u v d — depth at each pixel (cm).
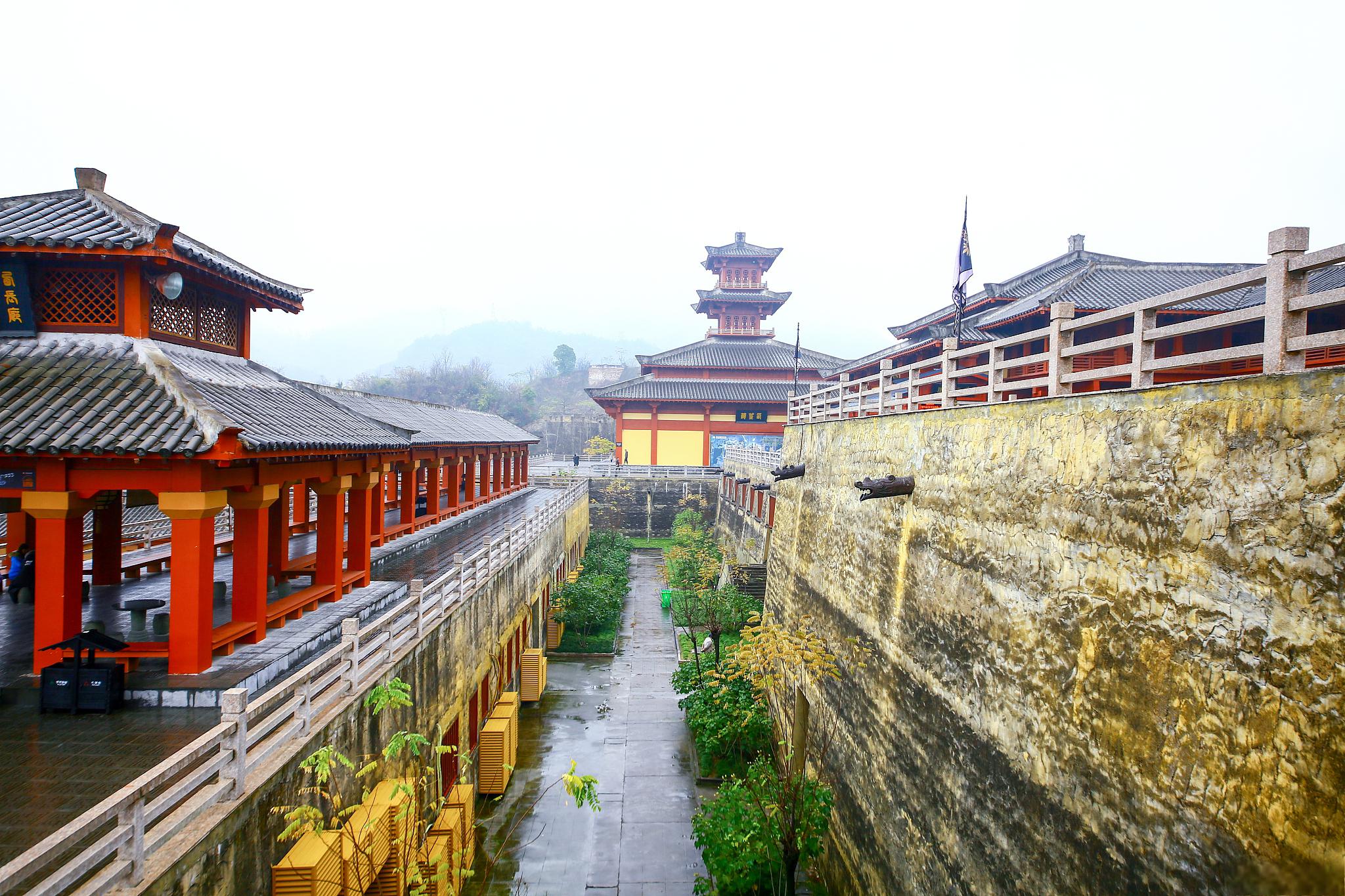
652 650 2980
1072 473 839
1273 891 546
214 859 689
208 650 1073
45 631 1031
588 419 11269
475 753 1694
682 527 5031
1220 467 638
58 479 1004
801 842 1330
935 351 3325
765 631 1576
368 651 1048
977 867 937
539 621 2695
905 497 1309
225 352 1399
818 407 2472
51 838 518
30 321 1119
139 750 891
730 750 1925
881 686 1316
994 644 959
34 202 1214
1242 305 2369
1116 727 727
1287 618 561
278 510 1480
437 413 3462
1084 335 2600
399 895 959
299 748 844
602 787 1812
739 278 7312
